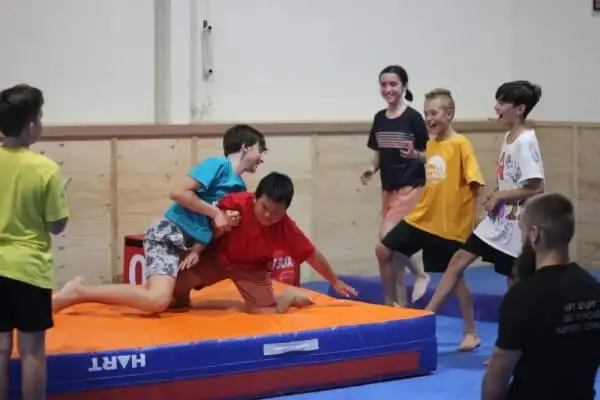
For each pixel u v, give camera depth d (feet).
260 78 26.91
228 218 16.80
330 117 28.22
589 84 29.50
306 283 26.94
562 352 9.71
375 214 28.17
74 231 23.44
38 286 12.82
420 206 19.44
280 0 27.07
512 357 9.86
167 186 24.61
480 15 30.76
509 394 10.03
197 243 17.15
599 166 29.19
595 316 9.82
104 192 23.73
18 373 13.58
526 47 30.99
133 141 24.03
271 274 22.76
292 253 17.26
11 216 12.79
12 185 12.82
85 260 23.65
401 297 21.63
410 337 16.93
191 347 14.79
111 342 14.75
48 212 12.94
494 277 27.61
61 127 23.02
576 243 29.63
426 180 19.56
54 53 23.85
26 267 12.71
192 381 14.84
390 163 21.70
